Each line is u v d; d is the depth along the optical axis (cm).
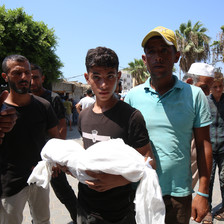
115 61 154
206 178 177
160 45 175
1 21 1073
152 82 188
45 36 1193
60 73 1348
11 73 215
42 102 246
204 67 297
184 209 179
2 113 157
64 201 286
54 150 149
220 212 332
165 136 177
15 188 216
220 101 324
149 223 131
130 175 130
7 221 219
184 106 175
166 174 177
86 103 844
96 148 133
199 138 181
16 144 219
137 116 157
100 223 158
